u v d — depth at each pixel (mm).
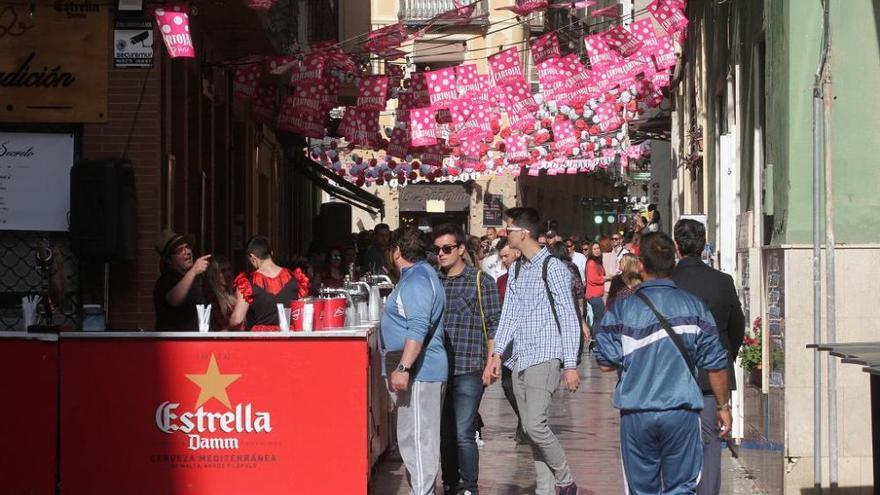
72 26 18125
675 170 39906
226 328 15516
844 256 15203
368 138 27625
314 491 13078
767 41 16703
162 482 13039
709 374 11523
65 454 13047
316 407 13078
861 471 15031
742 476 17281
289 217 45062
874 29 15266
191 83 23906
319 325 14594
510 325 14562
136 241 17750
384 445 17609
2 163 18203
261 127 34844
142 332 13078
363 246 34844
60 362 13039
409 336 13531
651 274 11461
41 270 17969
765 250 16828
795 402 15219
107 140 18266
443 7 62000
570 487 14398
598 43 23938
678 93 38594
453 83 24859
